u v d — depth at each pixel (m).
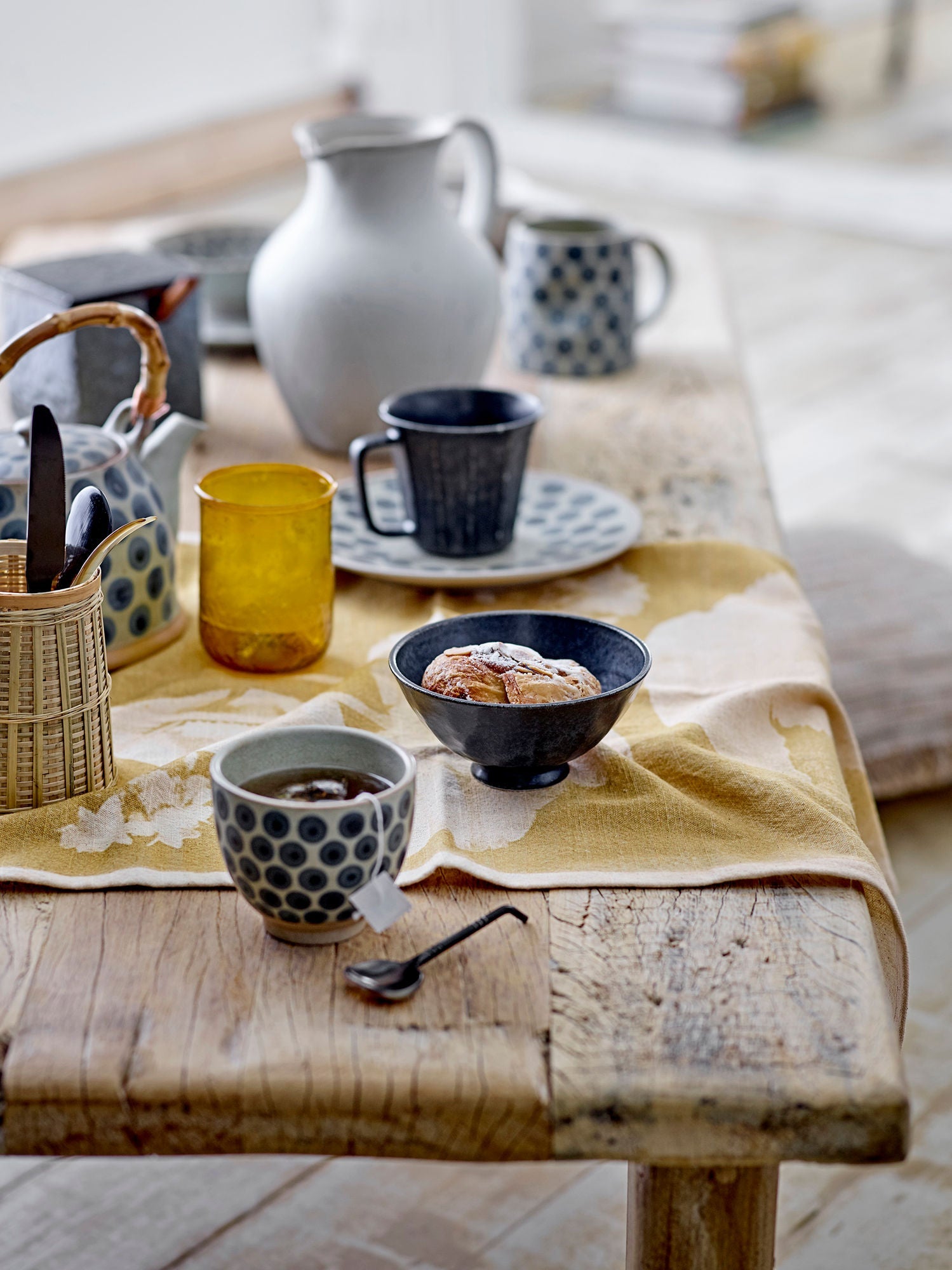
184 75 5.38
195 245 2.10
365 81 5.99
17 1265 1.65
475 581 1.53
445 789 1.33
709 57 5.88
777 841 1.30
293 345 1.74
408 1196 1.71
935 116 6.06
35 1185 1.72
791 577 1.57
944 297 4.73
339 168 1.71
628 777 1.33
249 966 1.22
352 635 1.50
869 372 4.10
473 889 1.27
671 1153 1.17
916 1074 1.82
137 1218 1.69
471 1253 1.66
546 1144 1.17
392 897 1.21
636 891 1.27
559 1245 1.67
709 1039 1.18
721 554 1.59
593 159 5.99
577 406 1.89
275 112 5.68
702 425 1.84
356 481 1.63
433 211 1.74
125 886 1.27
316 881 1.20
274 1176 1.73
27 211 4.82
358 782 1.25
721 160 5.68
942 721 2.11
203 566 1.45
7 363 1.43
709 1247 1.25
